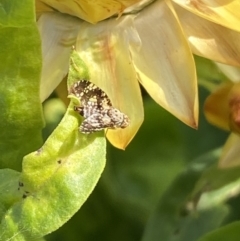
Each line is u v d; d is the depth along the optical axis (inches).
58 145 3.3
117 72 3.7
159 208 4.6
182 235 4.5
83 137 3.3
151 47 3.7
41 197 3.3
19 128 3.7
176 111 3.6
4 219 3.4
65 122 3.3
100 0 3.6
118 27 3.8
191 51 3.7
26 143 3.7
